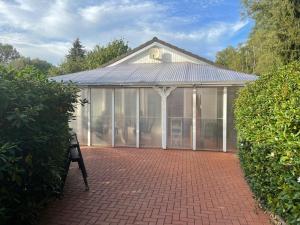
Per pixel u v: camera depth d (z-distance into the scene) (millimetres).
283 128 3666
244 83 10695
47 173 4105
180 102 11797
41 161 3959
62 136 5109
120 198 5859
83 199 5777
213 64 15172
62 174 5426
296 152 3027
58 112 5270
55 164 4539
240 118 7613
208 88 11570
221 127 11508
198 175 7711
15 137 3508
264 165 4367
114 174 7750
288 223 3170
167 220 4832
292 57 20703
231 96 11406
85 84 11984
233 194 6133
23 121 3301
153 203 5594
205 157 10227
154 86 11719
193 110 11664
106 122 12531
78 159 6379
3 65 4270
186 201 5715
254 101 6051
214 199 5832
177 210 5258
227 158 10070
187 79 11344
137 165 8859
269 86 5102
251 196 5984
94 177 7434
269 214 4836
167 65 14797
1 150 2875
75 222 4715
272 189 3951
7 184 3385
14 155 3205
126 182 7004
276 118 3957
